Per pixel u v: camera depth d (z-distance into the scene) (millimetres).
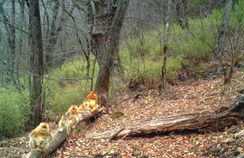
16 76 9352
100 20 9422
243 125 4895
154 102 8047
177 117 5574
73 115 5938
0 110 6637
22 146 6008
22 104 7406
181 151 4777
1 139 6648
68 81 10266
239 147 4191
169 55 10844
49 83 8984
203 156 4406
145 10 11547
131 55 10742
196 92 8055
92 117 7160
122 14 8867
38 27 7301
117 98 8562
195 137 5176
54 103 8461
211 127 5188
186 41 11289
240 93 6422
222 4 13250
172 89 8984
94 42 8617
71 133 6031
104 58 7750
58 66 11977
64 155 5285
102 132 6230
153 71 9828
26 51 9523
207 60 10328
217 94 7020
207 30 11148
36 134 4898
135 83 9914
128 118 6914
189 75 9852
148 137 5648
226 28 9539
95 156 5133
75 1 9391
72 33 10141
